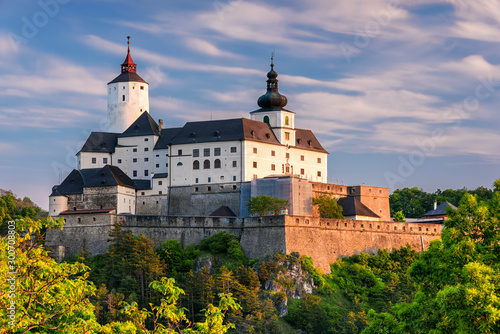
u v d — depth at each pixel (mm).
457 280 69250
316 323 157250
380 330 73188
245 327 147000
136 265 167000
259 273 169625
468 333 61469
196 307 158250
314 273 173875
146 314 59438
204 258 178000
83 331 56688
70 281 58281
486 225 72438
